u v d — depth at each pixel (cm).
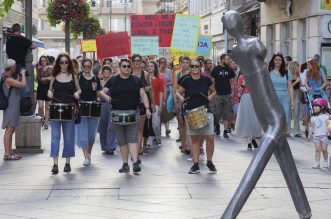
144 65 1752
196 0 5806
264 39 3119
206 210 882
